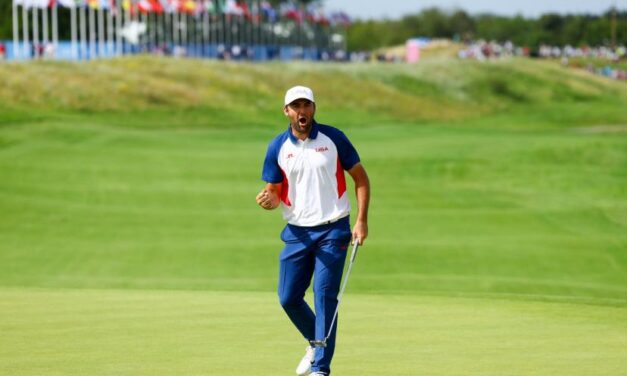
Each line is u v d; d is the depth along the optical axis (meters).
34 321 26.30
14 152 98.12
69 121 129.25
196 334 24.25
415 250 61.50
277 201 20.34
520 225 71.56
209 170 91.50
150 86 163.25
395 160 100.38
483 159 101.31
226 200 78.62
